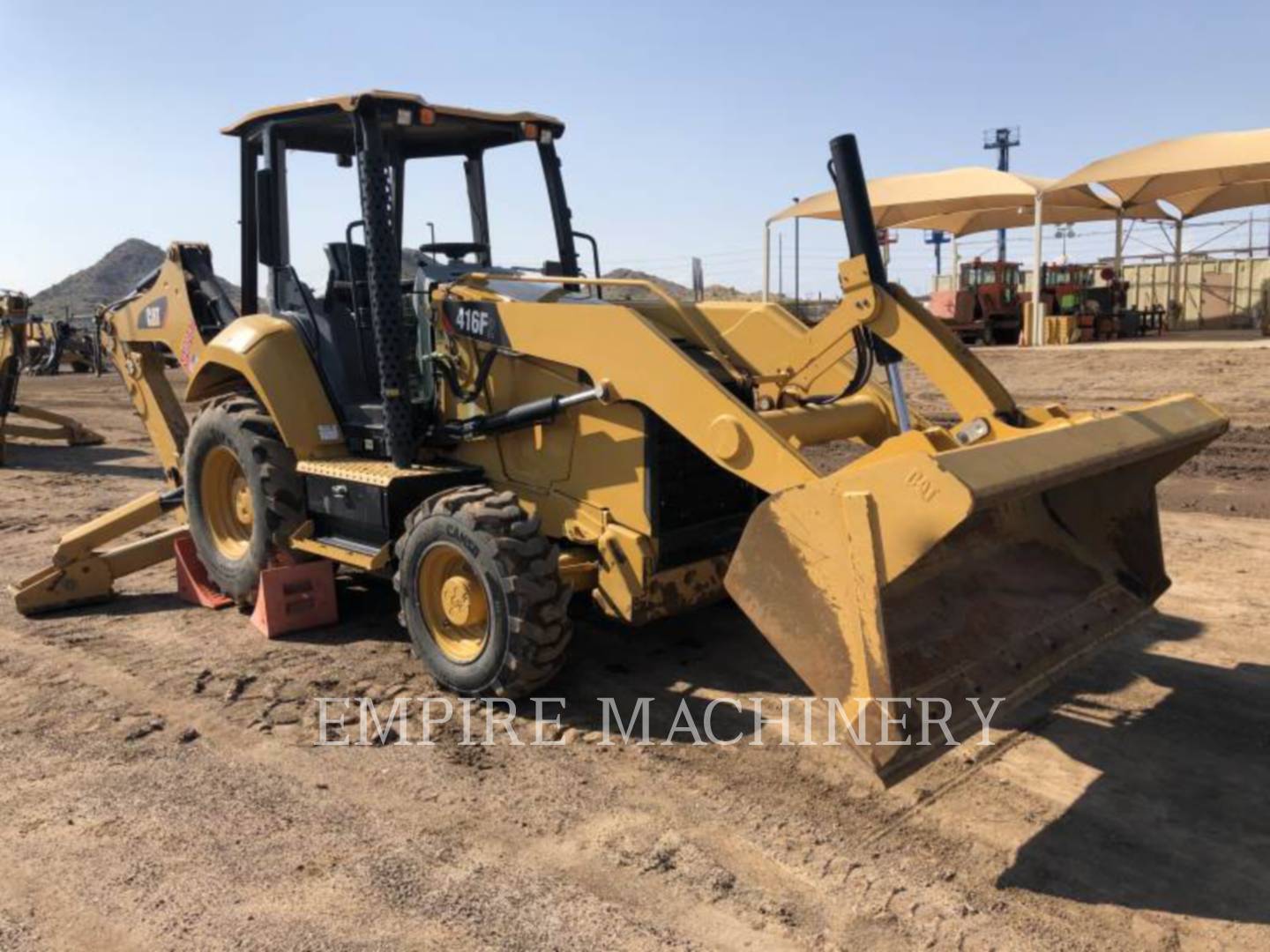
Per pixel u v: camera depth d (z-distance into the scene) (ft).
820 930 9.47
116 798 12.10
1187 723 13.74
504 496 14.48
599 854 10.78
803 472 12.36
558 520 15.57
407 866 10.59
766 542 11.16
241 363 17.79
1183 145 80.59
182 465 22.71
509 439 16.17
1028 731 13.57
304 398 17.60
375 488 16.03
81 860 10.75
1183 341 81.71
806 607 10.91
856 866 10.48
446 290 16.51
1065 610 13.33
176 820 11.57
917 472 10.19
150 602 20.29
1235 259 119.96
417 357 17.15
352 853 10.84
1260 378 50.14
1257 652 16.17
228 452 18.99
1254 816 11.39
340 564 20.68
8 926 9.66
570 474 15.42
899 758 10.25
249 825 11.44
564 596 14.21
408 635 17.51
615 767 12.78
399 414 16.12
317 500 17.42
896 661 11.27
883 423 16.19
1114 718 13.93
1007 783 12.19
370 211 15.53
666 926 9.54
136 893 10.15
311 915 9.75
